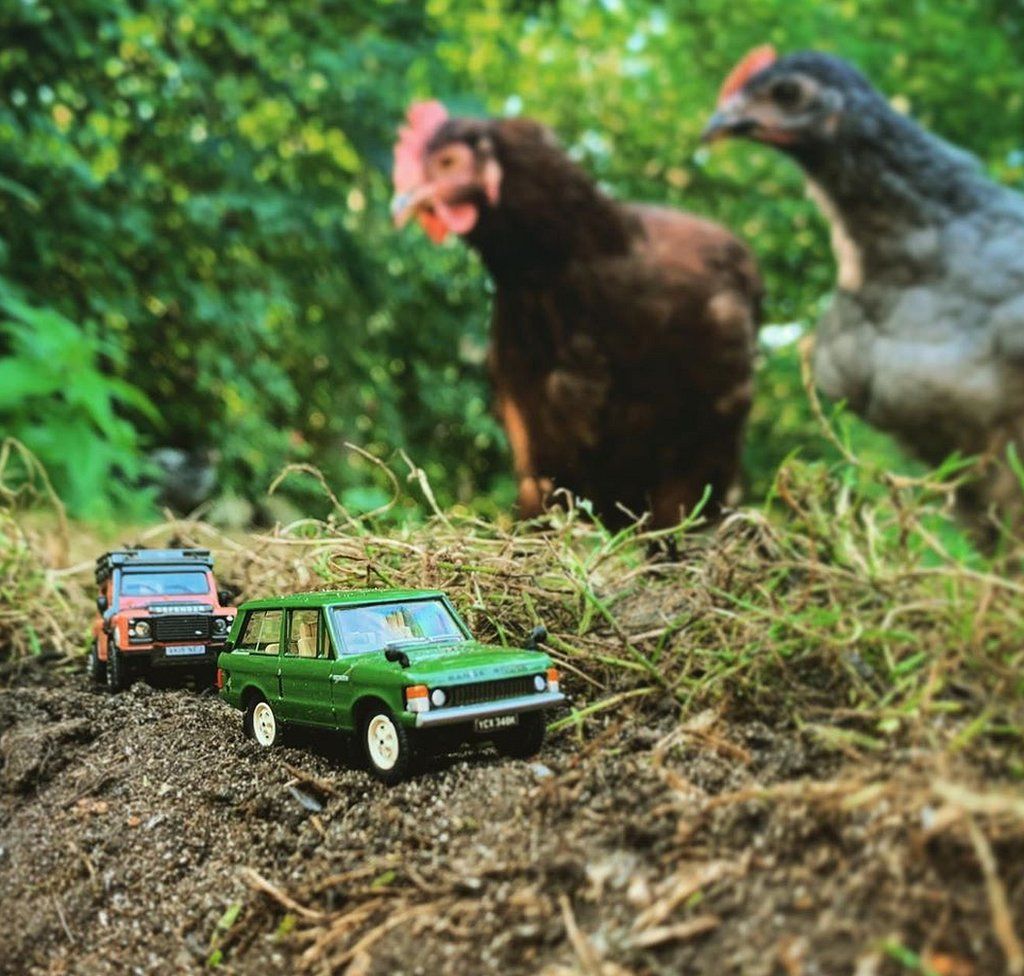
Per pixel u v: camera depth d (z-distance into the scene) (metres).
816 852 0.17
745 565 0.24
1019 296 0.33
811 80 0.36
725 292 0.46
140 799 0.24
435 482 0.97
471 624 0.26
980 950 0.15
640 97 1.26
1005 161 1.14
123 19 0.77
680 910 0.17
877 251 0.35
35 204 0.69
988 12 1.19
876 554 0.22
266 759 0.24
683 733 0.21
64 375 0.63
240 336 0.84
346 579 0.29
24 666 0.34
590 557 0.28
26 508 0.51
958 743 0.17
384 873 0.20
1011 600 0.20
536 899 0.18
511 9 1.15
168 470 0.78
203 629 0.30
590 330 0.45
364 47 0.92
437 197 0.45
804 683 0.21
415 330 0.99
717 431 0.46
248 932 0.20
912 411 0.35
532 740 0.22
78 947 0.22
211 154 0.87
